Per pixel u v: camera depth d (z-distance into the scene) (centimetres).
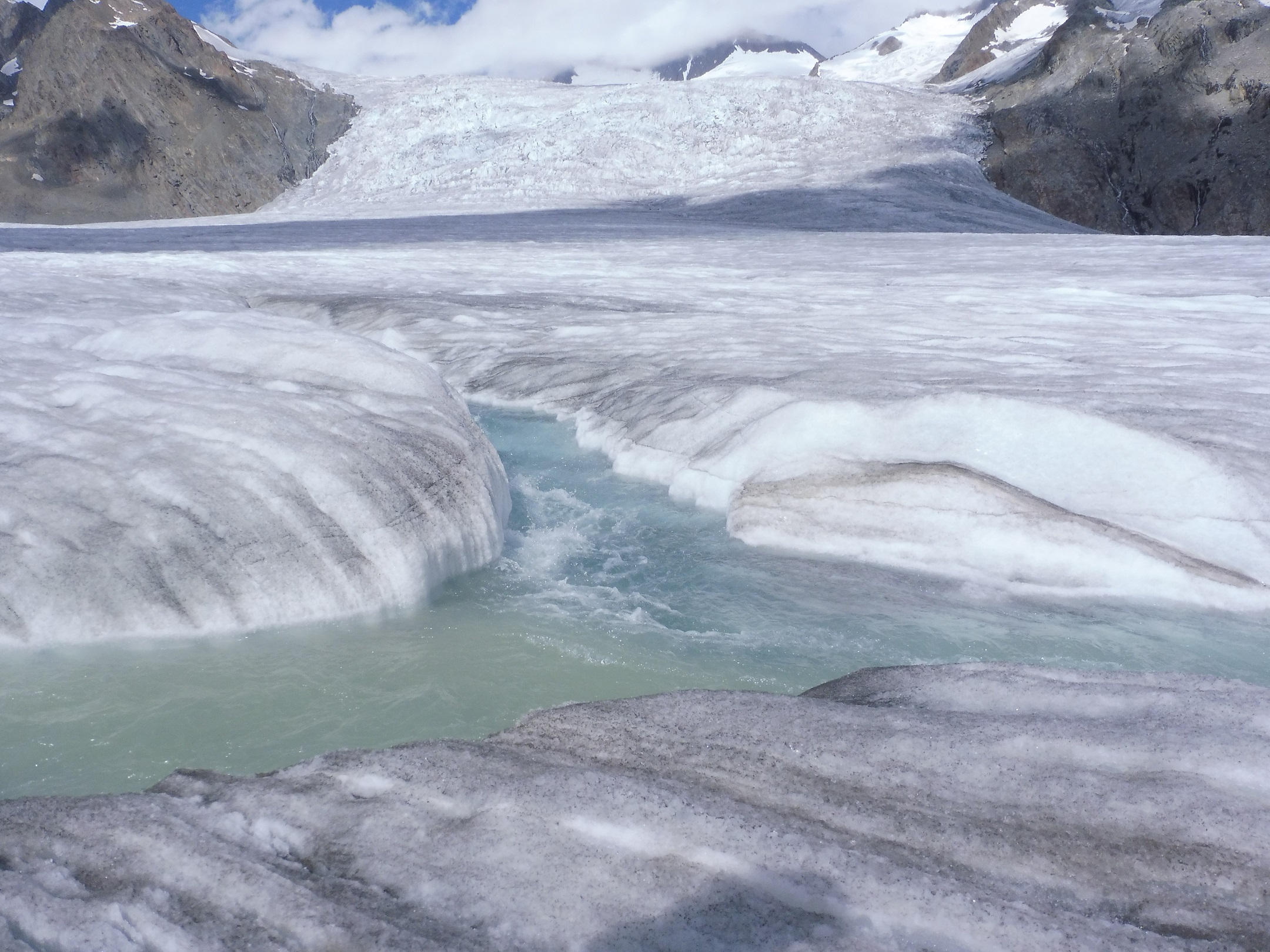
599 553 457
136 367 495
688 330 911
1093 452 462
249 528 362
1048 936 162
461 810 201
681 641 362
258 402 446
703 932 161
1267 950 161
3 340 612
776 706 263
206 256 1717
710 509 520
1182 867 183
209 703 297
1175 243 1919
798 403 534
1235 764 216
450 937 160
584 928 163
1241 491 425
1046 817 201
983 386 588
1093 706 259
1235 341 789
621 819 193
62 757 265
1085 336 832
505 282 1437
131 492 366
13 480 364
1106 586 400
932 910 167
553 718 264
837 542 454
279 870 180
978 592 404
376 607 368
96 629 321
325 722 290
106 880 173
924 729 241
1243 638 361
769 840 186
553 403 740
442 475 430
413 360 556
